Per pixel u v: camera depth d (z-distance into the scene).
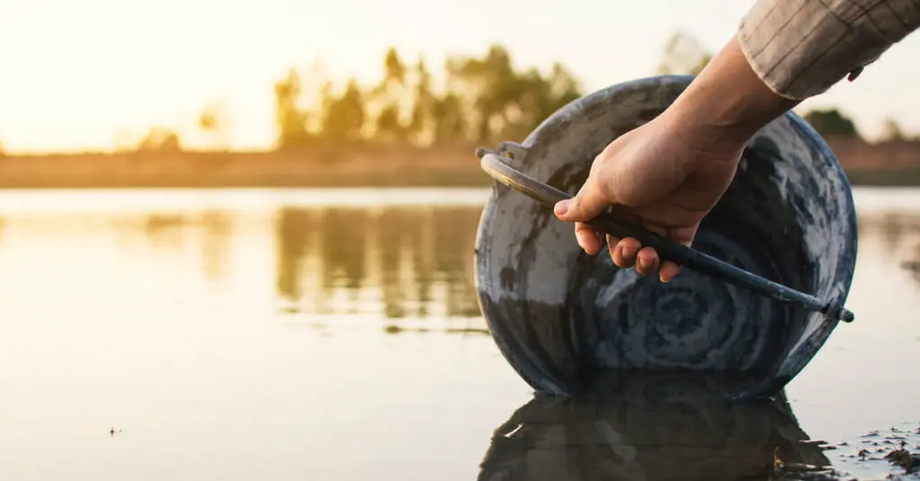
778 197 2.63
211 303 4.41
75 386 2.75
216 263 6.22
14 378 2.87
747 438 2.13
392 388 2.68
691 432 2.20
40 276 5.55
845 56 0.96
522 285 2.72
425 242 7.61
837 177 2.53
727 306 2.78
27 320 3.96
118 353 3.24
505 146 2.66
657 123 1.16
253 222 10.16
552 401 2.53
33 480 1.91
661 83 2.62
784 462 1.93
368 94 23.22
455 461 1.99
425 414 2.40
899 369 2.83
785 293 1.81
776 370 2.47
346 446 2.11
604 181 1.22
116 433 2.24
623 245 1.36
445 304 4.30
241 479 1.89
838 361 2.96
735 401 2.48
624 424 2.29
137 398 2.59
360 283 5.14
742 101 1.06
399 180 22.45
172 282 5.23
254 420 2.35
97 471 1.96
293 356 3.16
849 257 2.46
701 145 1.12
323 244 7.57
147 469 1.97
